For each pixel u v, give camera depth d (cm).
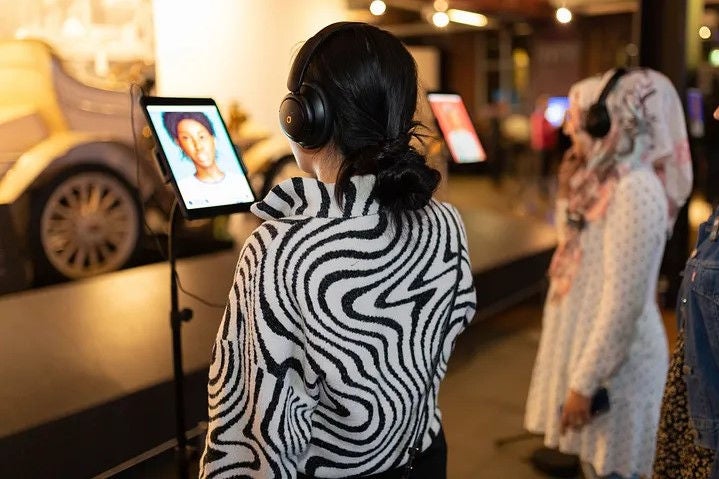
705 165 464
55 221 346
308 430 80
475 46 1345
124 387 186
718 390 104
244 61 510
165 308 251
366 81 78
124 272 295
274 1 523
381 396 80
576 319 171
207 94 486
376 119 78
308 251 75
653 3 382
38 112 357
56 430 167
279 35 532
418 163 79
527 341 347
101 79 397
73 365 198
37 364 198
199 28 474
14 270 319
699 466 113
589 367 152
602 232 163
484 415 268
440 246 85
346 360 77
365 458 82
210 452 81
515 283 347
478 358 326
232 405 79
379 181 77
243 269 77
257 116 528
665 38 381
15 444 159
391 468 85
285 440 77
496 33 1322
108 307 248
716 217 107
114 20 406
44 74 362
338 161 82
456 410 272
